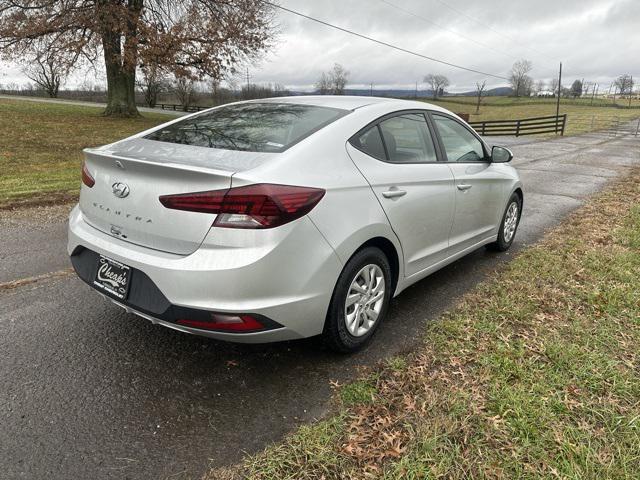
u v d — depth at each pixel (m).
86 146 14.68
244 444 2.17
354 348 2.92
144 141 2.96
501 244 4.95
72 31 21.25
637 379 2.64
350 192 2.67
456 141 4.00
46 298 3.64
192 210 2.30
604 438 2.19
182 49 22.86
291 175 2.41
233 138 2.80
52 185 8.01
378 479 1.95
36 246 4.89
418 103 3.69
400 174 3.09
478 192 4.12
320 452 2.09
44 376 2.64
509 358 2.82
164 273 2.33
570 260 4.61
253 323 2.33
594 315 3.44
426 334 3.18
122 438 2.19
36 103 34.34
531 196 8.52
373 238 2.87
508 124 33.03
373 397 2.49
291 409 2.42
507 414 2.33
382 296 3.07
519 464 2.03
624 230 5.73
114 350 2.94
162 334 3.15
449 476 1.97
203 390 2.57
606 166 13.64
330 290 2.60
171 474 2.00
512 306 3.56
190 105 52.41
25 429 2.22
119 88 26.52
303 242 2.40
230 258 2.24
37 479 1.95
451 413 2.33
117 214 2.61
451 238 3.85
